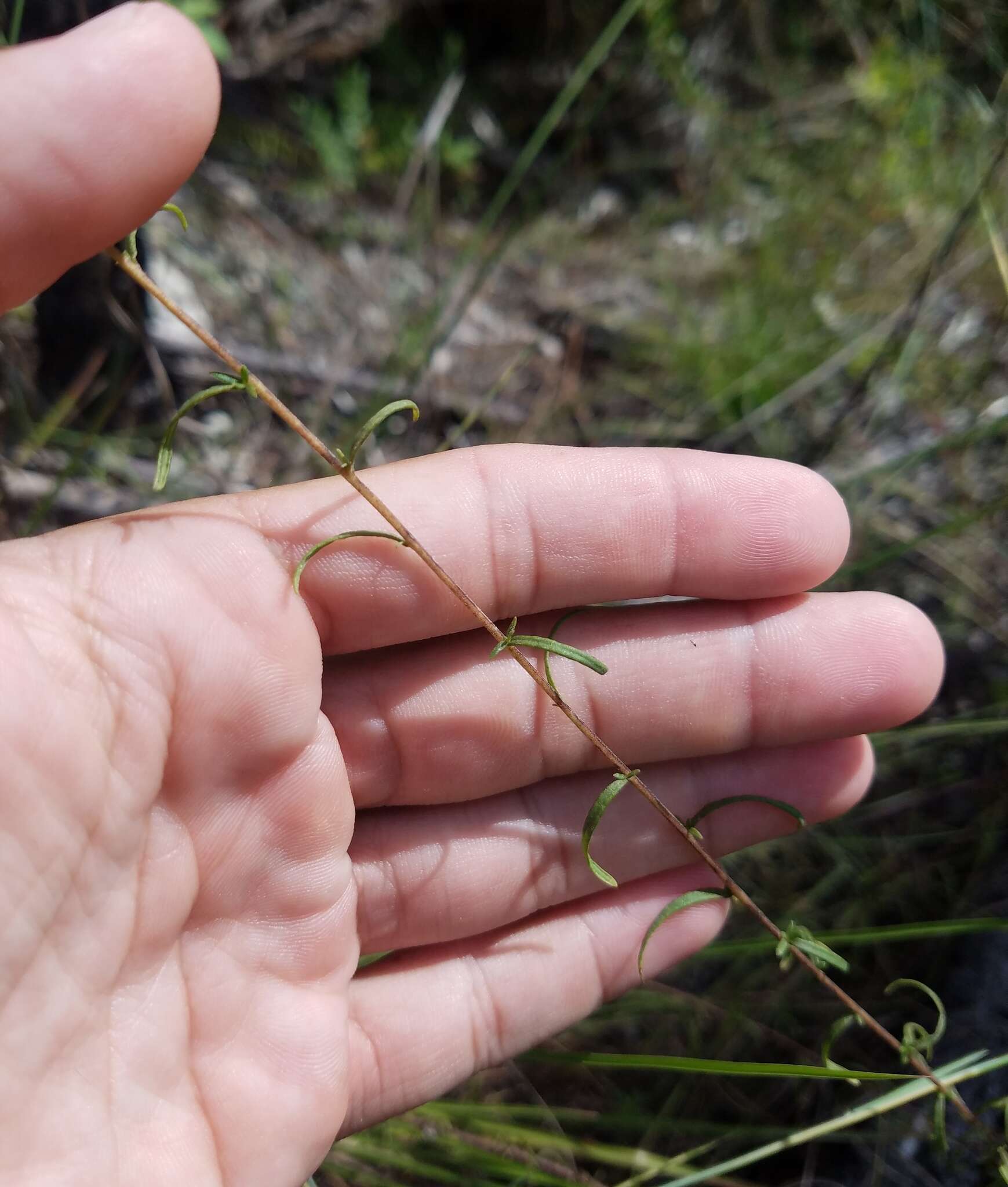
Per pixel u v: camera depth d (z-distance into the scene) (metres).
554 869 0.13
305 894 0.11
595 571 0.12
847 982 0.16
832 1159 0.15
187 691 0.09
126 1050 0.10
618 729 0.12
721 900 0.14
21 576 0.09
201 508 0.11
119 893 0.09
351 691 0.12
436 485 0.11
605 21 0.28
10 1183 0.09
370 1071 0.12
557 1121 0.15
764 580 0.12
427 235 0.25
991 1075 0.14
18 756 0.08
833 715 0.12
